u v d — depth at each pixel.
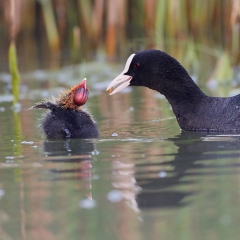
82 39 25.48
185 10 22.84
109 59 22.42
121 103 15.06
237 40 19.91
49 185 7.30
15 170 8.09
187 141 9.72
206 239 5.48
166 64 11.68
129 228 5.81
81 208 6.41
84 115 10.94
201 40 23.44
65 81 19.02
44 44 26.89
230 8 21.80
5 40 25.59
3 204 6.67
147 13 23.22
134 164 8.14
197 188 6.89
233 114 10.82
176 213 6.14
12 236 5.79
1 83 19.27
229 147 9.02
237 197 6.50
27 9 26.09
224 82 17.73
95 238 5.62
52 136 10.56
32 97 16.31
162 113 13.23
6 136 10.90
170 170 7.71
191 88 11.54
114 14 22.45
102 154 8.88
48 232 5.83
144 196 6.70
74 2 25.56
